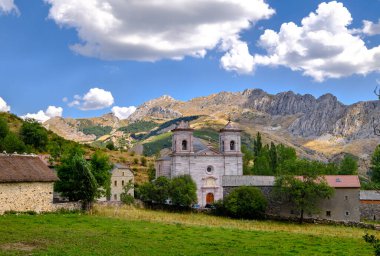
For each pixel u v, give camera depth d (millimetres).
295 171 80375
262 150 147000
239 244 42625
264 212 79312
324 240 49281
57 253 32000
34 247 34062
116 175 113312
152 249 36312
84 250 33688
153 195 88125
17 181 54031
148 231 46875
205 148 105875
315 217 79500
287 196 81375
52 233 40875
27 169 57562
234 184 85375
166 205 86375
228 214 80750
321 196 77688
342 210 79000
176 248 37812
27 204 55719
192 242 41781
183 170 103500
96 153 75750
